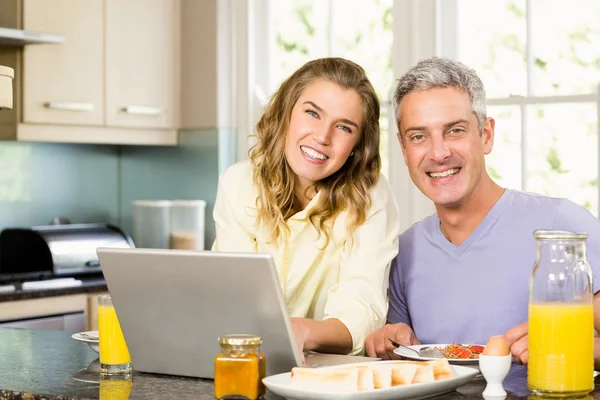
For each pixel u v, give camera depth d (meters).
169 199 4.79
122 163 5.01
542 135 3.74
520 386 1.65
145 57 4.49
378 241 2.22
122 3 4.38
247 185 2.39
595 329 2.02
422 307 2.25
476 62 3.89
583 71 3.64
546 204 2.19
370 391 1.45
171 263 1.66
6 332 2.45
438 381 1.50
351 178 2.29
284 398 1.58
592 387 1.55
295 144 2.22
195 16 4.58
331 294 2.18
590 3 3.61
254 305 1.63
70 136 4.21
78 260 4.14
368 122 2.28
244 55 4.54
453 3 3.95
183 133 4.68
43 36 3.84
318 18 4.40
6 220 4.50
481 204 2.19
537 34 3.74
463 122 2.06
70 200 4.78
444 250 2.24
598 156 3.61
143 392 1.62
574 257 1.53
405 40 4.08
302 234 2.31
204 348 1.72
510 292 2.16
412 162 2.12
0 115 4.11
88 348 2.15
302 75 2.25
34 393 1.63
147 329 1.75
